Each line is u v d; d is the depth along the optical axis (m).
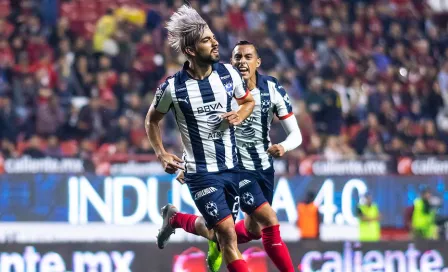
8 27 35.81
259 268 22.36
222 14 39.28
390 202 27.16
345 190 26.81
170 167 14.81
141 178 25.81
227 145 14.81
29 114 31.80
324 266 22.94
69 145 30.70
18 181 25.00
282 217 26.31
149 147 30.38
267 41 37.88
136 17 37.12
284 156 30.22
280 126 30.84
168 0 38.94
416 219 27.19
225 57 36.75
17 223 24.91
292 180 26.44
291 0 41.47
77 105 33.00
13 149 29.97
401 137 35.59
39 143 29.36
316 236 26.47
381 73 39.72
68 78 33.72
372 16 42.94
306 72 37.56
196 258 22.39
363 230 26.78
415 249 23.66
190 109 14.49
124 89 33.78
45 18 37.03
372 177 27.09
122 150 30.27
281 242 16.30
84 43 35.06
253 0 40.34
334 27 41.28
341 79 37.34
